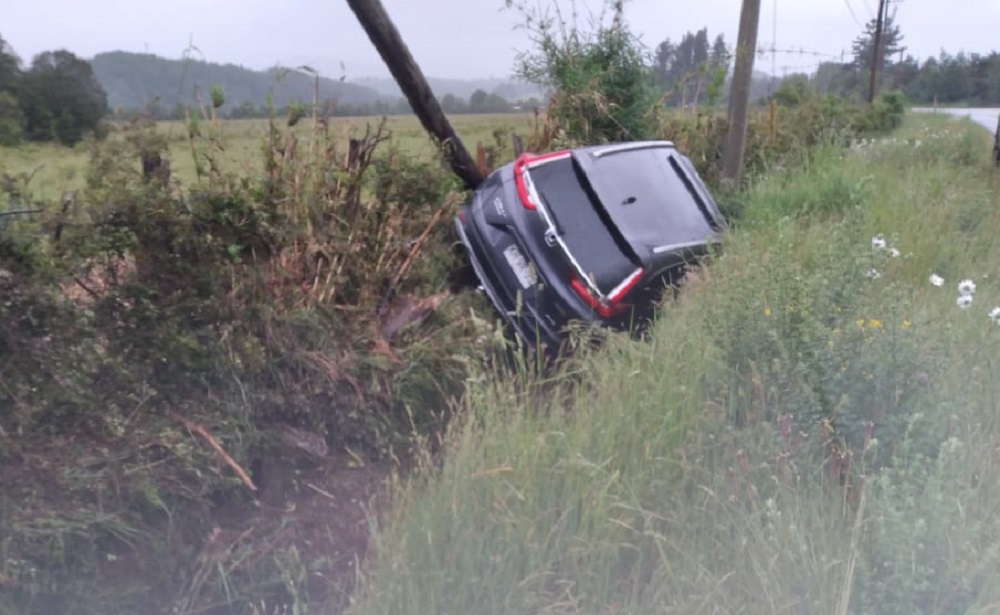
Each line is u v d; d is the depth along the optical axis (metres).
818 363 4.68
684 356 5.32
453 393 5.77
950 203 10.57
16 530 3.91
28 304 4.27
